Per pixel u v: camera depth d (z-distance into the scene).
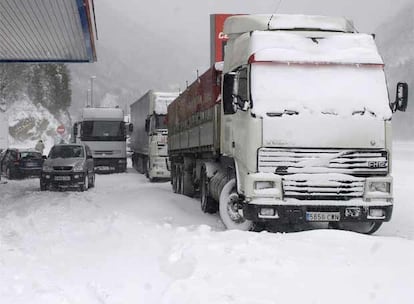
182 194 16.55
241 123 9.77
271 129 9.20
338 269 6.54
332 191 9.20
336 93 9.43
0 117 36.88
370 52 9.77
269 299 5.48
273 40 9.71
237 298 5.49
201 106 13.59
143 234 9.25
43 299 5.51
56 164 19.97
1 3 13.34
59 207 13.22
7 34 17.23
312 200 9.19
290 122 9.22
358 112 9.38
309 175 9.18
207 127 12.81
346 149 9.30
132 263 7.20
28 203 14.45
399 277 6.17
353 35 10.02
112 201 14.70
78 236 9.34
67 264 7.16
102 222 10.80
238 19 10.86
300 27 10.29
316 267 6.62
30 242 8.74
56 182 19.80
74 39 18.05
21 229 10.05
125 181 26.12
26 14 14.55
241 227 10.23
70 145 21.45
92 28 16.44
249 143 9.27
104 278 6.47
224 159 11.38
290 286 5.90
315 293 5.69
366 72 9.64
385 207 9.30
